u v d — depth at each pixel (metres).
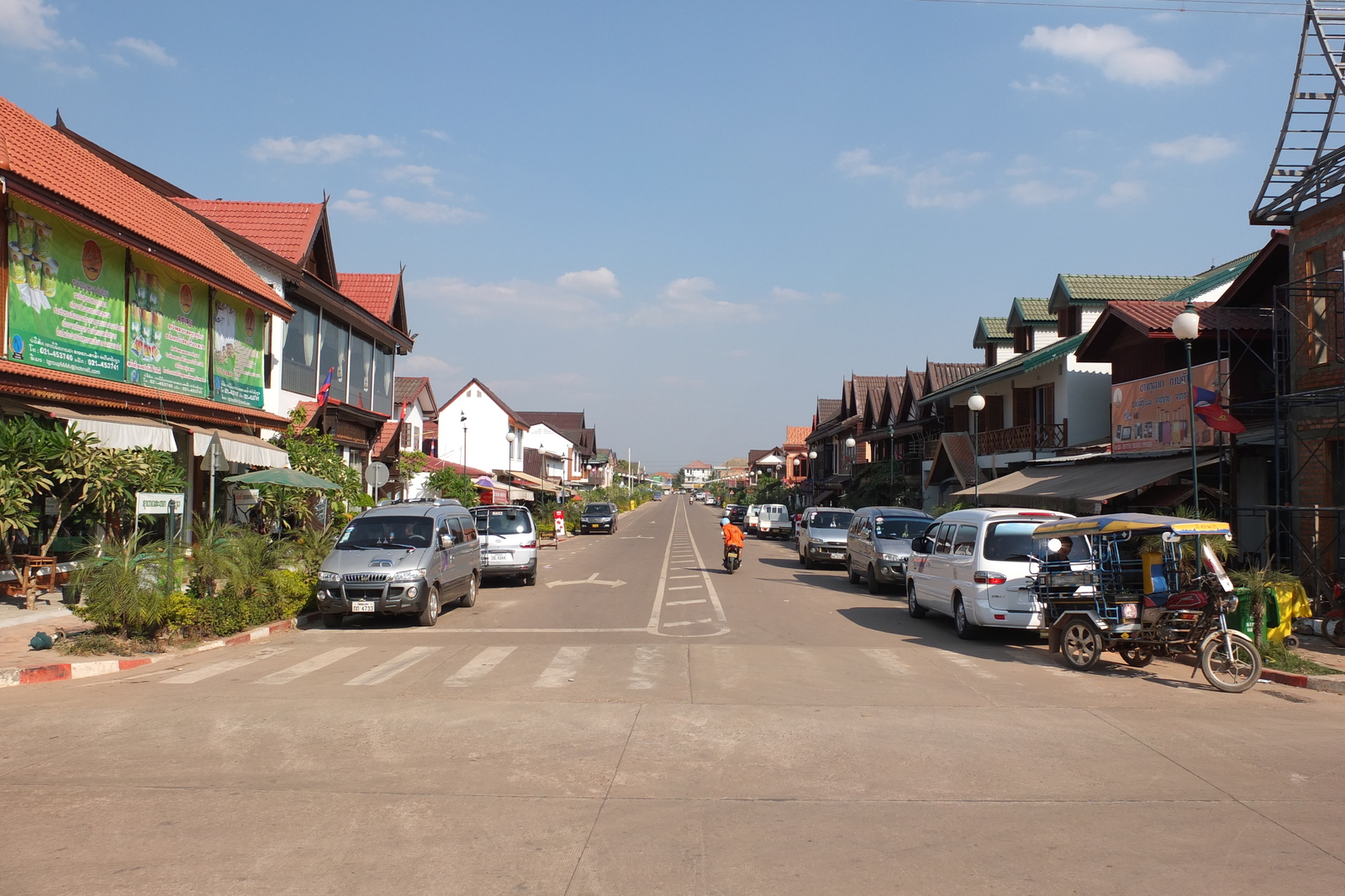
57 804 5.73
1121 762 6.87
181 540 16.27
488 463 59.75
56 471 13.12
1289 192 14.88
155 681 9.90
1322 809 5.81
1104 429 26.97
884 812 5.71
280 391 23.50
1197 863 4.89
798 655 11.79
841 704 8.80
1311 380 14.70
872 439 49.97
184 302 18.70
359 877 4.65
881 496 41.75
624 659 11.35
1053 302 30.03
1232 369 16.19
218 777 6.30
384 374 32.50
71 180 15.41
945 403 39.50
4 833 5.23
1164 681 10.33
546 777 6.36
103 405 15.59
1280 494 15.82
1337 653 11.68
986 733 7.71
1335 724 8.19
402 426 36.81
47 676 9.95
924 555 15.34
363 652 11.92
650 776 6.42
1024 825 5.49
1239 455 16.95
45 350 14.30
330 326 27.09
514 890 4.50
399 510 15.88
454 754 6.93
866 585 22.16
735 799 5.93
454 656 11.60
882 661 11.41
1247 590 11.05
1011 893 4.50
